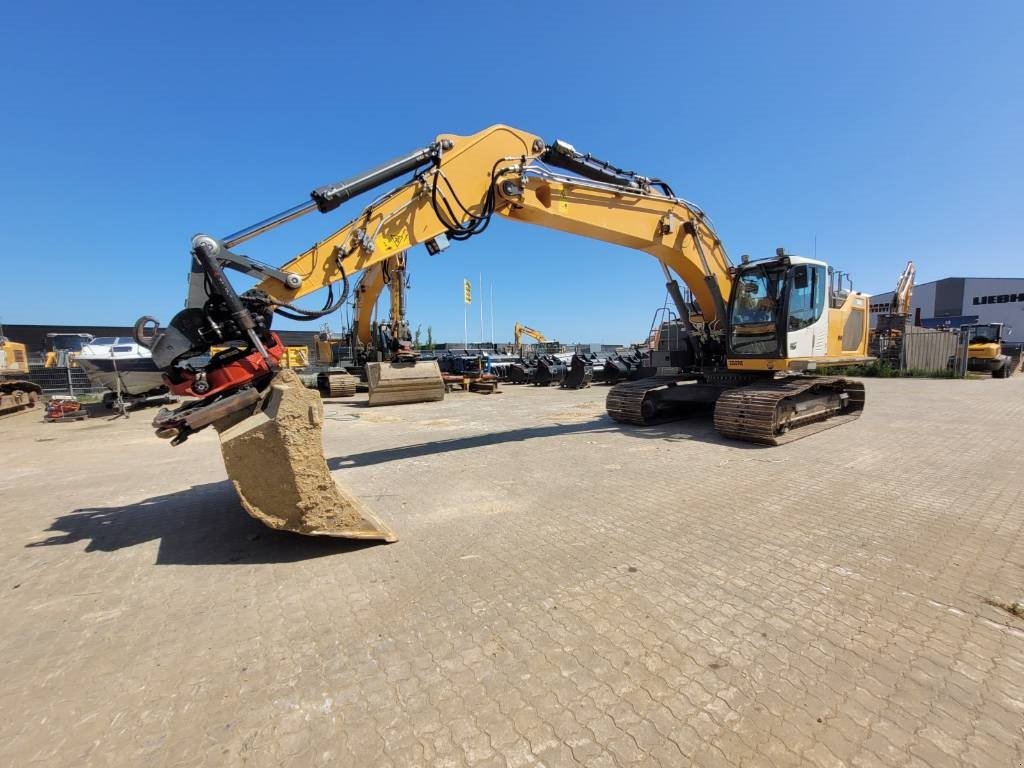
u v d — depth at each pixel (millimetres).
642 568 3521
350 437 9102
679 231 8203
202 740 2068
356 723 2146
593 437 8375
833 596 3105
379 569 3623
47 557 3973
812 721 2096
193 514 4949
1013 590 3152
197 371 3943
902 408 11719
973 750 1935
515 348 35062
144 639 2820
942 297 53969
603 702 2232
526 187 6449
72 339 22719
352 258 5359
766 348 8227
